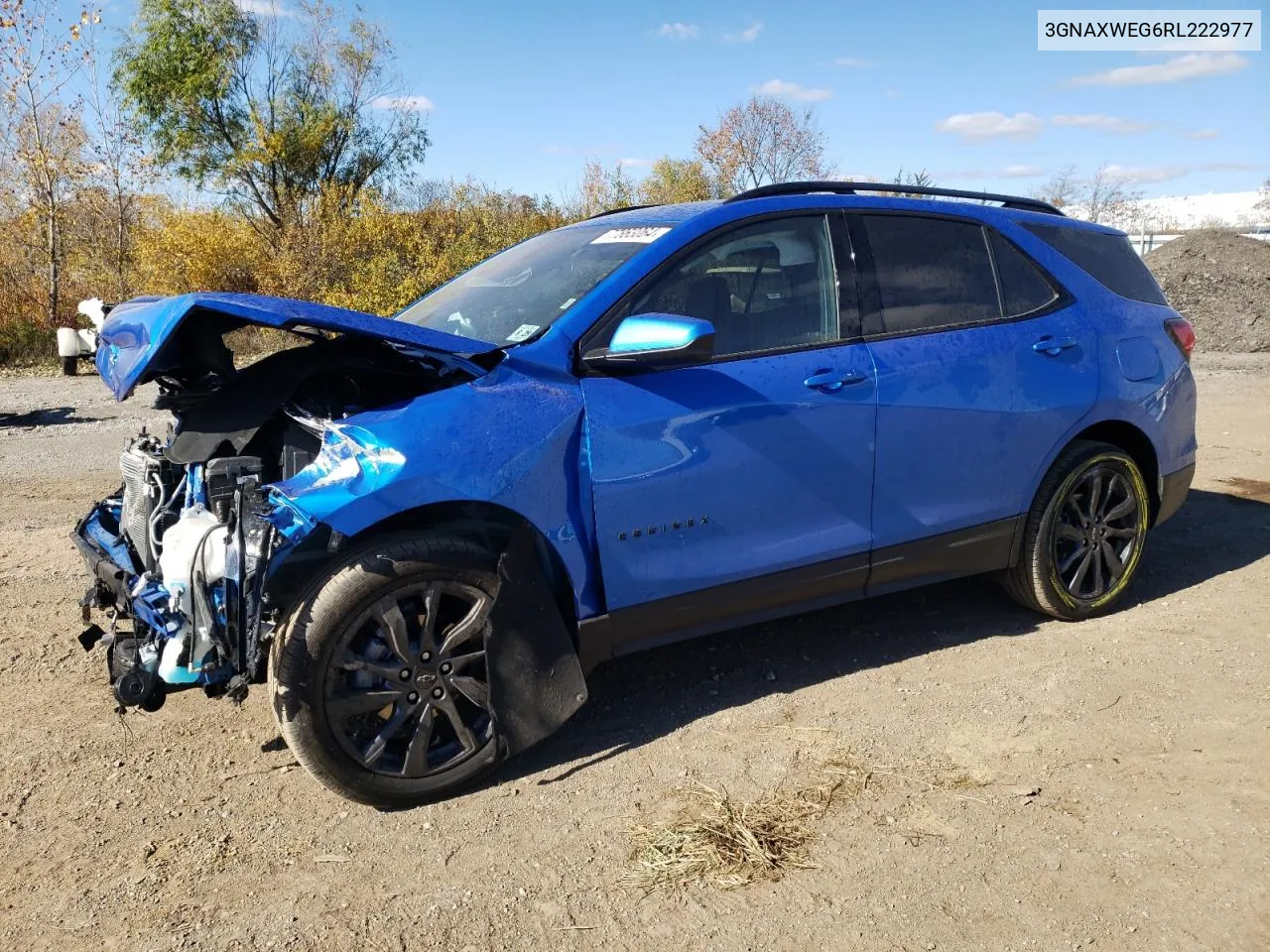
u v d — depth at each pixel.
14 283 18.56
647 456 3.37
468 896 2.74
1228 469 7.56
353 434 3.02
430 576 3.07
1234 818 3.00
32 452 9.13
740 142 27.09
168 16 22.33
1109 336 4.47
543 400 3.24
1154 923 2.57
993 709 3.72
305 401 3.37
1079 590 4.50
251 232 19.59
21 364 16.14
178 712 3.85
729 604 3.63
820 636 4.46
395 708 3.12
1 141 18.28
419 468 3.01
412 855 2.94
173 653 2.98
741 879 2.79
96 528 3.87
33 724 3.75
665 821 3.06
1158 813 3.04
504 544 3.37
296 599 3.02
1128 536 4.62
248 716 3.82
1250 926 2.55
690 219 3.69
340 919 2.66
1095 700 3.77
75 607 4.91
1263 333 16.39
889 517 3.90
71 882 2.83
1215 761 3.32
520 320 3.57
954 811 3.08
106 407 12.01
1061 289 4.43
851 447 3.75
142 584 3.18
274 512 2.93
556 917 2.66
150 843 3.01
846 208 3.96
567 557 3.28
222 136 23.62
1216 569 5.24
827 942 2.54
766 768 3.35
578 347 3.37
